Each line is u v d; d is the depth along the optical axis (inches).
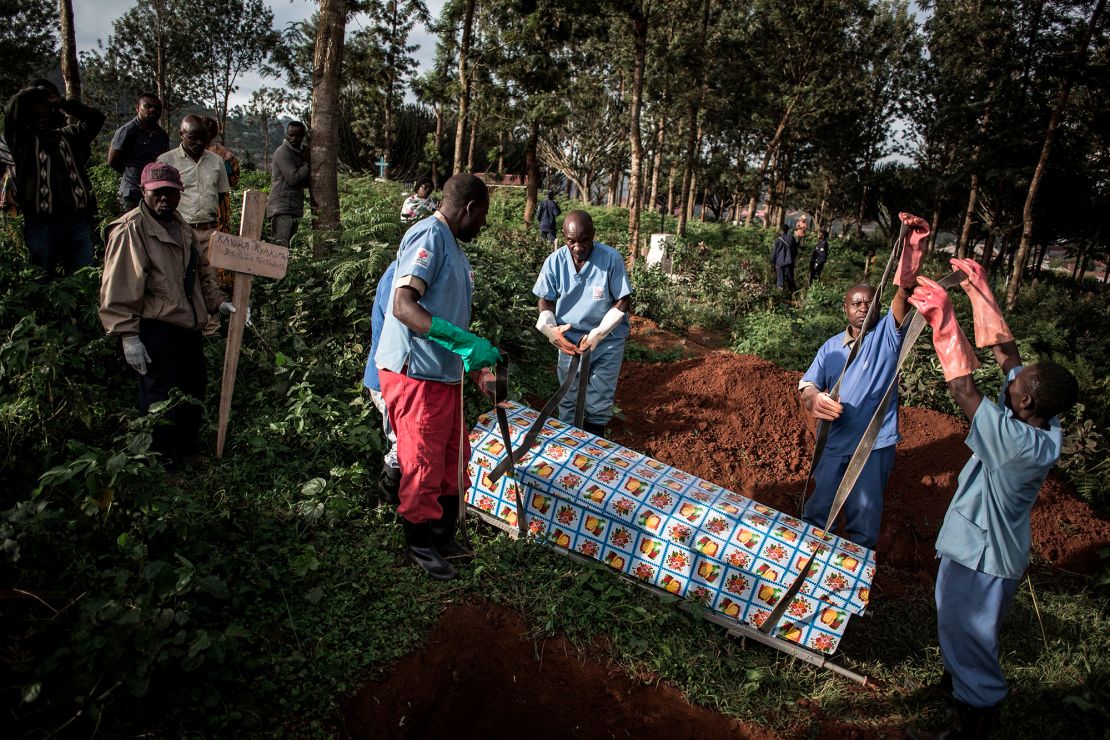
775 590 138.5
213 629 115.6
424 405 128.3
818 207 1565.0
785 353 336.2
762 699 131.4
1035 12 649.6
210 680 106.4
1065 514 210.2
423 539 141.4
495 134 964.0
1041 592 178.5
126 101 1692.9
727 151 1380.4
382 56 1248.2
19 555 100.7
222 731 104.1
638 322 347.3
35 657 98.8
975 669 120.6
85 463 110.7
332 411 180.1
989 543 116.3
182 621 102.2
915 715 134.3
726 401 236.4
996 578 117.6
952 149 1076.5
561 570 151.0
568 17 787.4
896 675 144.5
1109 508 221.1
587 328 193.9
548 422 175.3
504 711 129.0
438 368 127.3
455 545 149.6
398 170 1737.2
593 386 198.1
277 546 141.3
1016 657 152.6
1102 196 1065.5
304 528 148.6
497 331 246.1
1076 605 171.9
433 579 142.4
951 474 212.8
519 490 159.3
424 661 127.9
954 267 126.7
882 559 190.7
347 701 116.6
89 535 120.2
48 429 145.3
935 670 145.9
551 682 130.6
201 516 139.3
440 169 1344.7
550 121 885.2
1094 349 491.8
